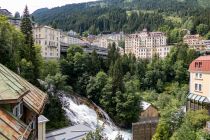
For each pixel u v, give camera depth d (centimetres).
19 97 1460
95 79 9688
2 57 5475
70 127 5588
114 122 8919
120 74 9406
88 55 11188
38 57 8606
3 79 1614
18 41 7275
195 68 5725
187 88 11250
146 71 13325
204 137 3794
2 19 7200
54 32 13225
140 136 5684
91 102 9462
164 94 10875
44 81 7862
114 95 9106
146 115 9194
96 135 2781
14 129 1302
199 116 4434
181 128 4031
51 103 7150
